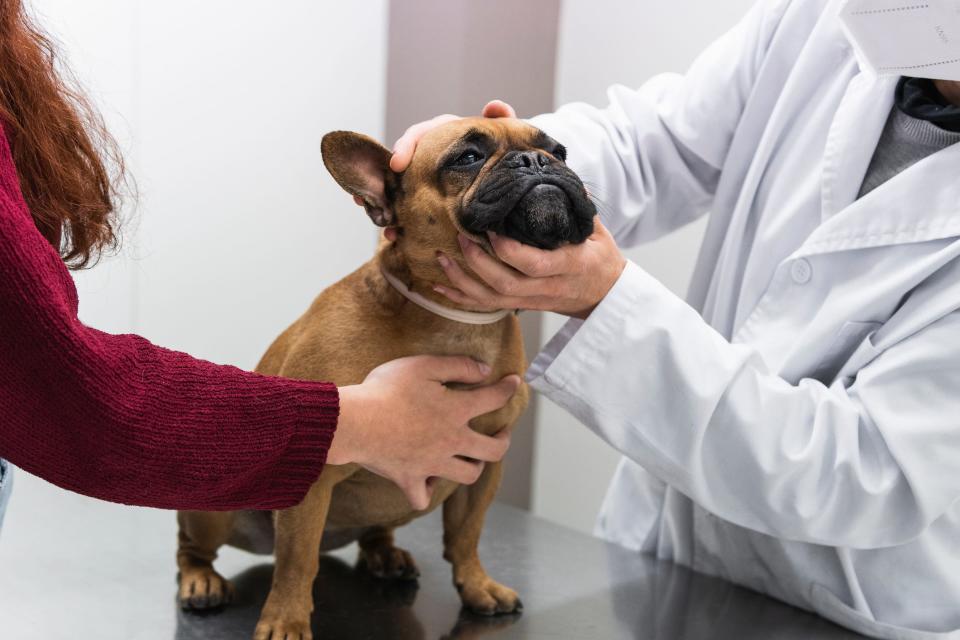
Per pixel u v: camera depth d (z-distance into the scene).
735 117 2.04
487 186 1.45
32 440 1.06
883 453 1.57
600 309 1.53
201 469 1.16
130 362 1.13
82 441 1.08
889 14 1.48
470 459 1.71
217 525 1.73
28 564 1.79
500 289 1.46
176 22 2.91
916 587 1.71
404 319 1.62
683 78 2.18
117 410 1.09
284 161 3.22
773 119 1.91
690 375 1.51
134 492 1.15
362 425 1.38
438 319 1.61
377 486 1.67
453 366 1.54
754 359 1.61
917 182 1.65
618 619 1.68
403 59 3.30
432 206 1.55
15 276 0.99
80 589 1.69
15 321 1.00
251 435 1.21
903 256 1.65
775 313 1.82
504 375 1.69
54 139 1.21
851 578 1.70
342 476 1.54
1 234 0.98
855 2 1.51
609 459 3.34
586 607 1.74
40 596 1.64
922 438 1.52
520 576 1.89
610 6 3.21
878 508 1.57
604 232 1.56
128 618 1.58
